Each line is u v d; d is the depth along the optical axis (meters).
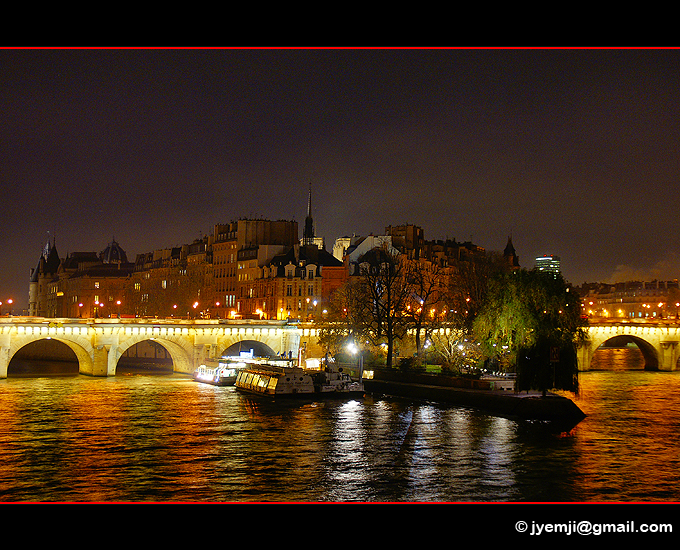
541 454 79.94
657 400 117.81
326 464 76.38
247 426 95.25
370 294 150.88
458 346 133.25
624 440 86.25
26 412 103.88
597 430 91.81
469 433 90.00
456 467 75.25
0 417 99.75
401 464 76.31
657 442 85.38
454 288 164.12
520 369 101.88
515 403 100.88
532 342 103.56
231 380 140.25
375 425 95.69
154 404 113.25
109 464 75.62
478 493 67.38
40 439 86.12
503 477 71.88
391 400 118.19
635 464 76.19
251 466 75.44
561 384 100.44
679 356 189.62
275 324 174.38
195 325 163.62
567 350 101.31
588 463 76.56
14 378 150.88
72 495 66.25
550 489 68.44
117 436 88.25
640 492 68.00
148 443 84.75
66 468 74.06
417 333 141.38
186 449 82.12
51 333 150.25
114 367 156.25
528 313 112.25
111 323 156.50
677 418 100.25
